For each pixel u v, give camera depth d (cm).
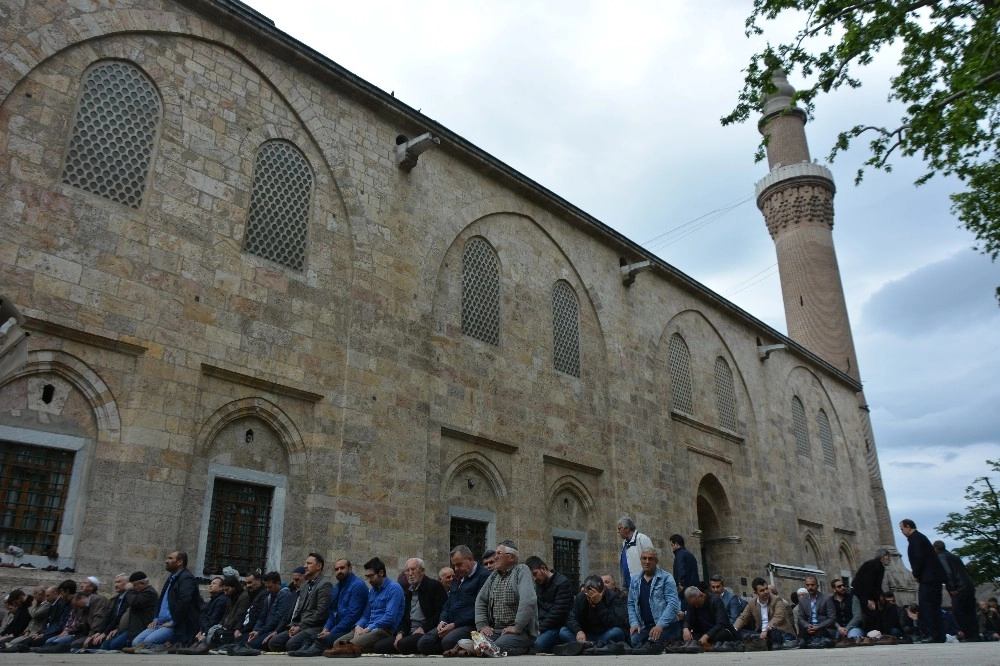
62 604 1055
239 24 1542
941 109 1505
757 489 2925
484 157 2045
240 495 1378
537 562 1045
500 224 2130
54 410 1173
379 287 1691
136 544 1188
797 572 2984
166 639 1006
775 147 5028
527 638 902
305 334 1527
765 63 1595
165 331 1305
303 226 1602
